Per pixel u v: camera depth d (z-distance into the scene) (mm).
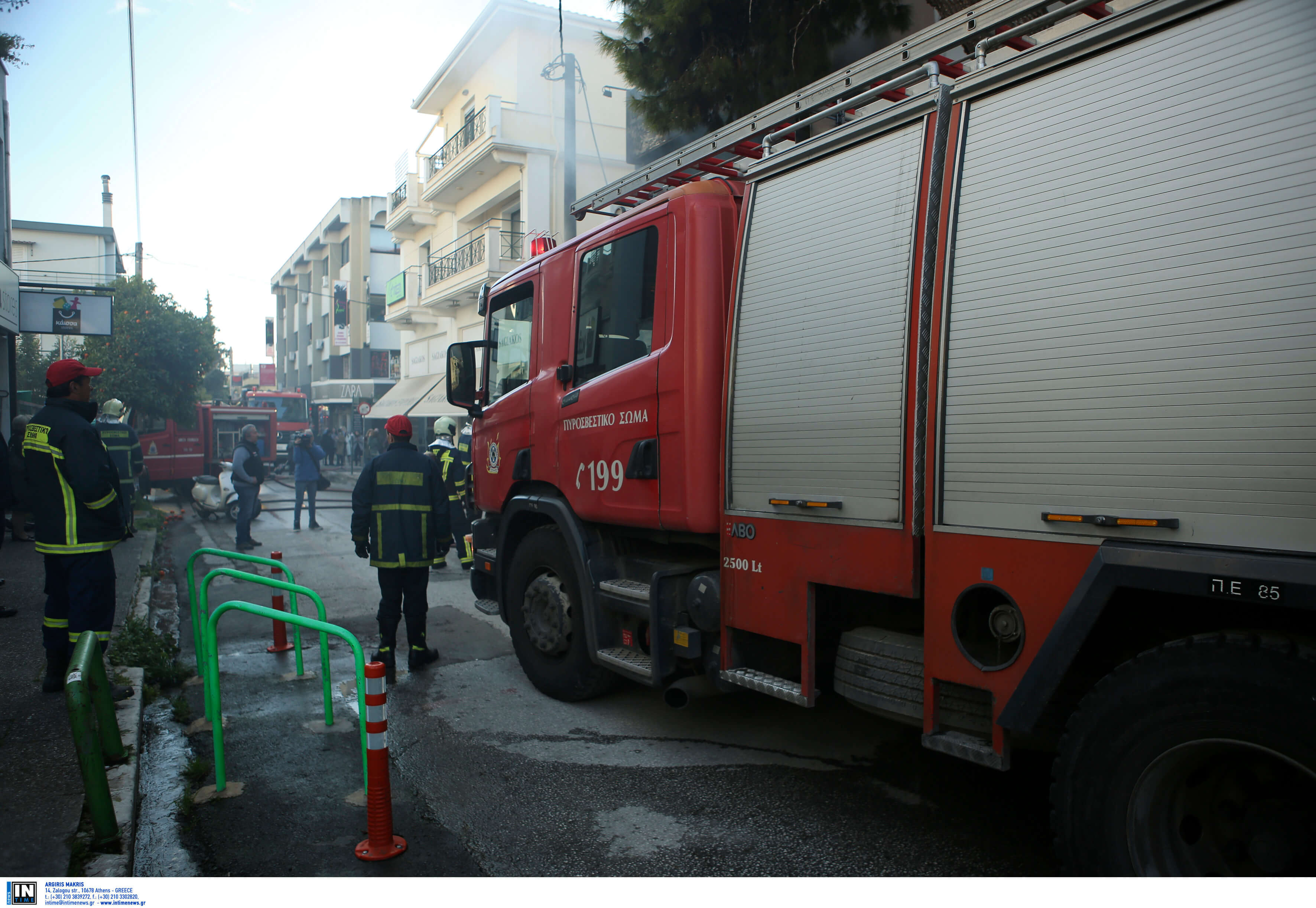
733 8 9070
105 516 4664
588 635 4551
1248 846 2223
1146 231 2227
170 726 4633
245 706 5020
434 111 26359
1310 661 1938
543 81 21062
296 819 3498
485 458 5797
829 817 3459
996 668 2529
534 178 20578
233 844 3273
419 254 28625
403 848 3199
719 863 3088
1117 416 2250
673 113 9523
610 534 4672
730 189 4031
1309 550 1892
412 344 30188
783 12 8773
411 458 5598
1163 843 2250
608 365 4512
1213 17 2158
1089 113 2406
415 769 4039
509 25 20953
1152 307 2193
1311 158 1944
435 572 9852
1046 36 4332
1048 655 2357
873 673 3039
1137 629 2479
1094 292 2326
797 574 3271
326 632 3518
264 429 25828
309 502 14180
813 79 8695
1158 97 2248
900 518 2855
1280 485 1942
